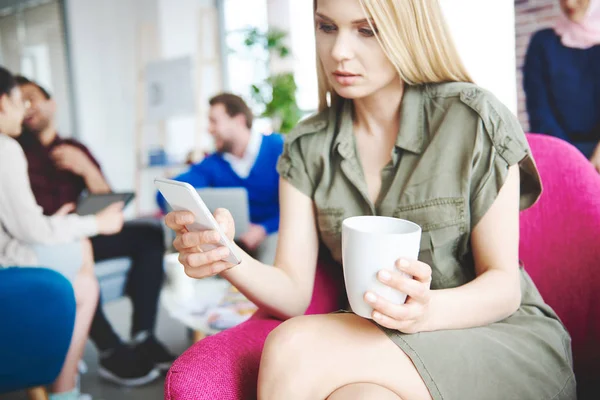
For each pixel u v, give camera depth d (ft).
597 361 3.15
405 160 2.98
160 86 15.23
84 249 6.67
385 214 2.97
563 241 3.28
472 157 2.69
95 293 6.61
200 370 2.42
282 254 3.21
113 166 17.24
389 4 2.62
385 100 3.05
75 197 8.35
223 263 2.54
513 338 2.46
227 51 16.65
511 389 2.28
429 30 2.75
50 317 4.72
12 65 17.43
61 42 15.94
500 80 7.73
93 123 16.56
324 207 3.16
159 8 16.03
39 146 8.02
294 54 14.34
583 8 6.10
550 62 6.58
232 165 9.29
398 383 2.13
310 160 3.26
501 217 2.66
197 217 2.35
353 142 3.15
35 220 5.90
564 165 3.34
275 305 2.98
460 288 2.45
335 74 2.81
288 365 2.17
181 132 17.33
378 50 2.71
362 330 2.26
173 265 5.69
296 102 13.05
